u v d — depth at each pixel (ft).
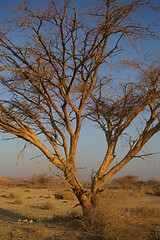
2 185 144.25
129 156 32.58
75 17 28.71
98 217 28.68
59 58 30.12
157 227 32.19
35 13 28.30
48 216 44.65
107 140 35.63
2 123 29.71
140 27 29.94
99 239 26.17
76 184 30.76
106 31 29.45
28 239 25.62
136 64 32.32
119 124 33.71
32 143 30.12
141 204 59.77
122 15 29.25
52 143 31.17
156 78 32.01
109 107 36.63
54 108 31.60
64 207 58.95
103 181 32.17
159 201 71.56
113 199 31.55
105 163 33.09
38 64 29.63
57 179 29.96
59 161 30.50
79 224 29.99
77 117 32.45
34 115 30.86
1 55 29.55
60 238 25.81
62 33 29.22
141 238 27.35
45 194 99.96
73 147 31.86
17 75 30.42
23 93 31.17
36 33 29.32
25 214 47.50
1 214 46.75
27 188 130.31
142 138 32.37
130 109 34.94
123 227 27.37
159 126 31.58
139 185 115.65
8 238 26.07
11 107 30.58
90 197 31.55
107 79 34.76
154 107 32.58
